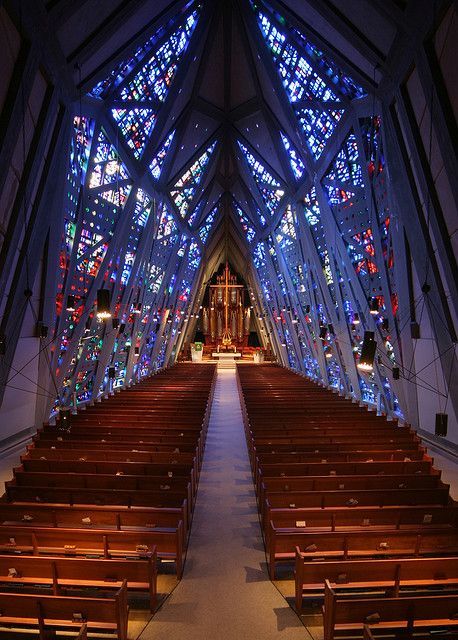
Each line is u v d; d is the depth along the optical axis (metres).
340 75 10.29
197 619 4.70
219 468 9.86
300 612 4.77
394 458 8.32
